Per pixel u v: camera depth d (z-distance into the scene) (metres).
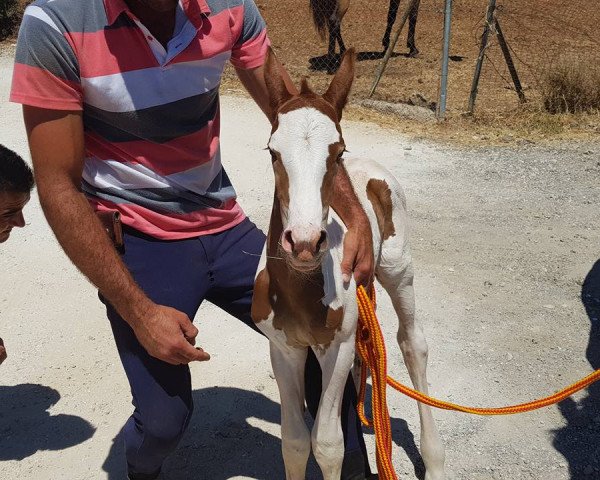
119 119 2.56
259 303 2.59
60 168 2.42
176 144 2.69
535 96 9.01
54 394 3.84
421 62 10.59
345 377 2.62
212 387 3.89
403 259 3.21
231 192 2.94
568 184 6.55
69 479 3.28
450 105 8.72
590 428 3.61
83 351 4.18
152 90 2.54
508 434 3.58
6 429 3.59
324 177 2.23
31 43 2.35
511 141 7.63
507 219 5.85
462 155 7.25
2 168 2.57
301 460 2.77
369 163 3.29
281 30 12.30
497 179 6.67
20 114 8.05
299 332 2.54
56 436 3.55
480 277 4.98
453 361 4.12
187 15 2.54
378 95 8.91
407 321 3.33
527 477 3.32
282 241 2.16
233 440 3.52
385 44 11.08
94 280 2.45
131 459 2.86
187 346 2.49
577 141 7.59
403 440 3.56
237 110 8.23
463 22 12.71
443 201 6.18
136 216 2.71
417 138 7.68
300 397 2.75
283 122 2.27
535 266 5.12
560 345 4.26
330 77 9.71
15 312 4.57
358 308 2.70
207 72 2.67
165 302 2.75
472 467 3.38
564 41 11.51
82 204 2.45
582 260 5.20
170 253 2.77
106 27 2.44
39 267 5.08
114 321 2.69
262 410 3.73
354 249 2.62
